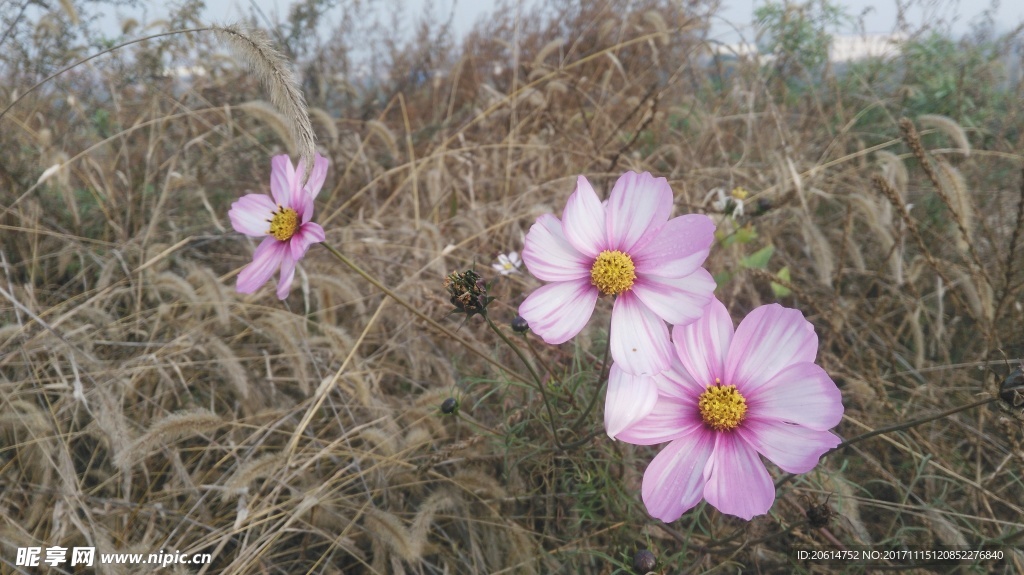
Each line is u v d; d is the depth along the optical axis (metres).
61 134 0.52
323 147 0.57
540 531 0.32
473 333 0.38
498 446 0.32
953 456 0.32
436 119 0.66
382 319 0.42
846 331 0.41
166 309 0.39
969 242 0.33
